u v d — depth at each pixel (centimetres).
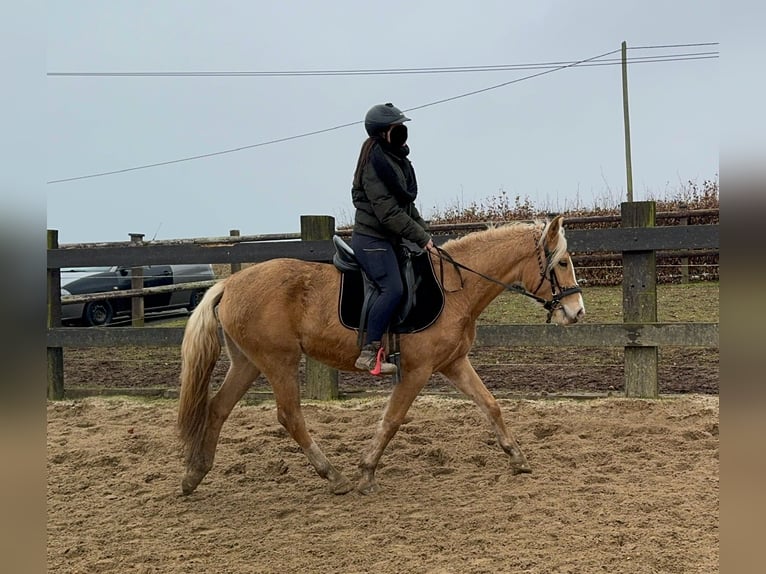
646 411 641
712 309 1012
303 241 740
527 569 336
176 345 770
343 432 618
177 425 466
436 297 464
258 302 458
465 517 412
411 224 443
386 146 454
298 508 444
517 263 487
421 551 364
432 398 720
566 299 480
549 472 494
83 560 368
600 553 352
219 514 439
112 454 566
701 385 728
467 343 486
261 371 474
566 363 880
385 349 456
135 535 403
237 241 959
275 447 578
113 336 781
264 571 347
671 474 475
